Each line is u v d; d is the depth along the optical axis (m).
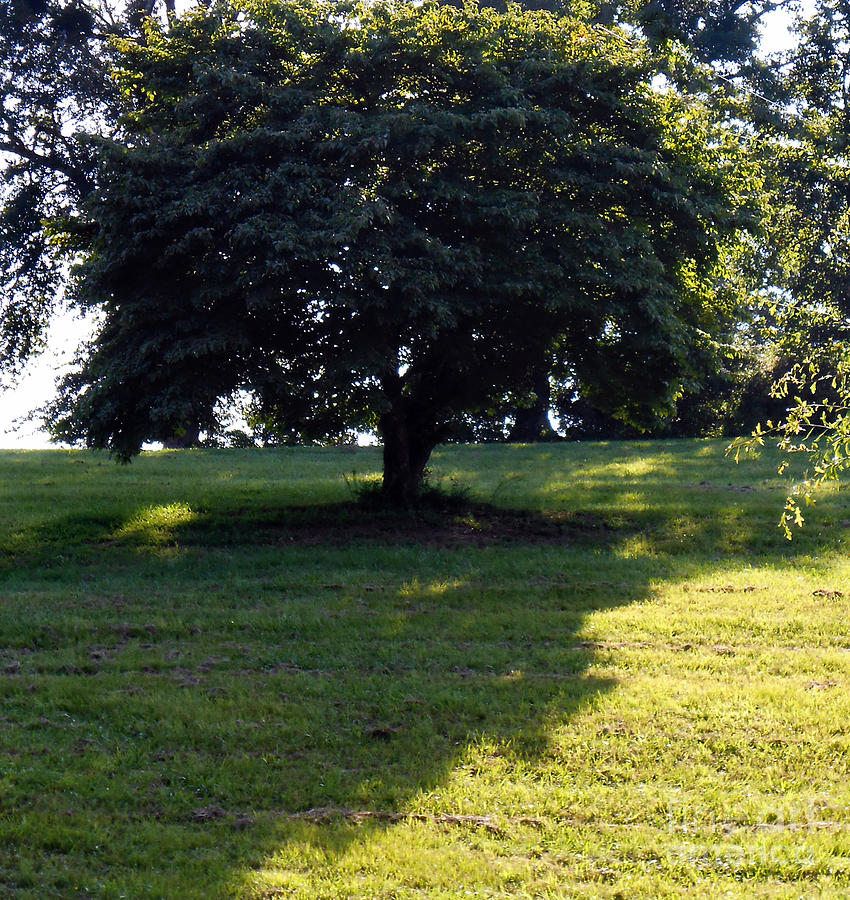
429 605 12.14
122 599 12.51
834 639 10.84
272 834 6.74
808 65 29.92
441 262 14.32
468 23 15.69
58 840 6.65
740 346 32.66
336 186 14.58
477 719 8.66
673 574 13.72
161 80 15.73
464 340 15.91
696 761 7.87
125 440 15.00
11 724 8.61
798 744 8.12
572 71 15.55
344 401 16.30
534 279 14.75
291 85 15.82
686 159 16.44
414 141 14.87
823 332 16.28
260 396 14.97
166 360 14.06
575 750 8.02
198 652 10.49
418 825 6.86
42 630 11.18
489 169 15.66
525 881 6.18
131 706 8.88
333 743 8.15
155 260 14.90
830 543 15.41
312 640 10.88
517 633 11.05
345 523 16.64
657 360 16.42
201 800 7.26
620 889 6.09
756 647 10.65
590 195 15.72
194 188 14.52
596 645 10.68
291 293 14.45
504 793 7.32
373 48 15.26
